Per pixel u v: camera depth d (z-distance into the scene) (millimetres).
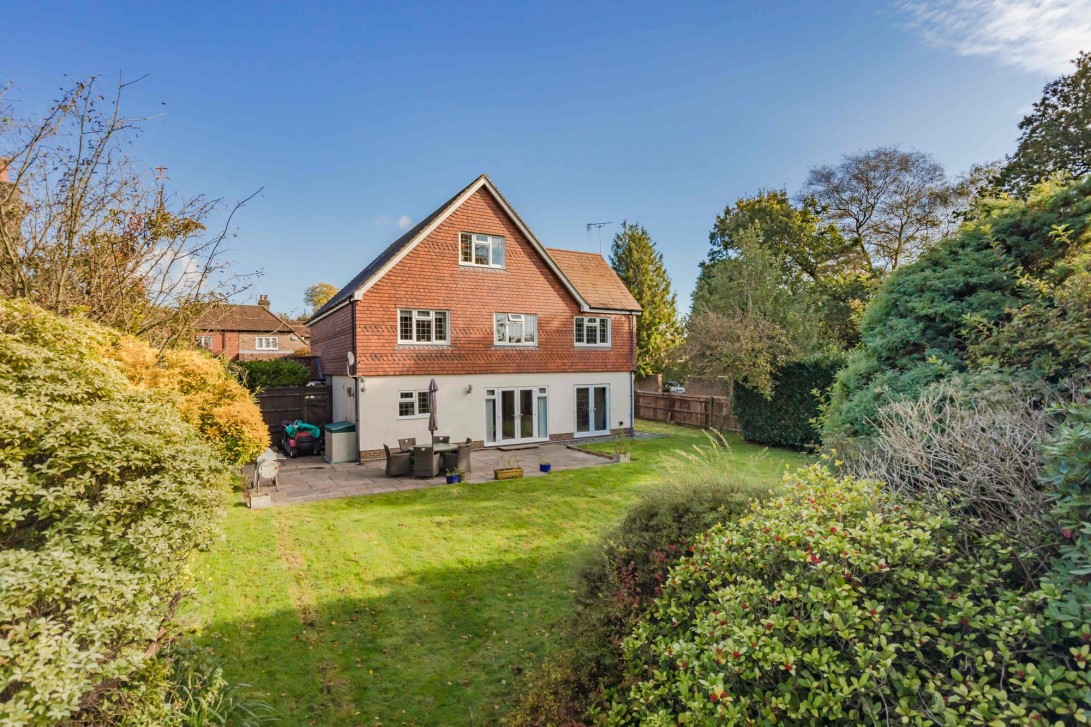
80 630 2555
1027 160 19719
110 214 8867
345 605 6234
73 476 3574
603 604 4418
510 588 6691
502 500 10938
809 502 3148
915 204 26000
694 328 21156
